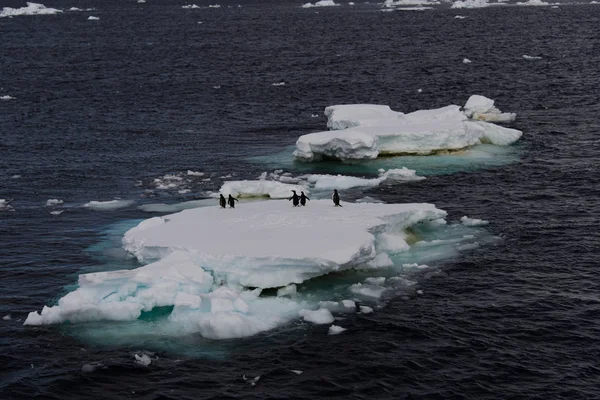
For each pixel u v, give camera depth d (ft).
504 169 211.82
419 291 133.18
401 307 127.24
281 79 403.54
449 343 114.73
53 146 257.96
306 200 172.24
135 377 106.22
